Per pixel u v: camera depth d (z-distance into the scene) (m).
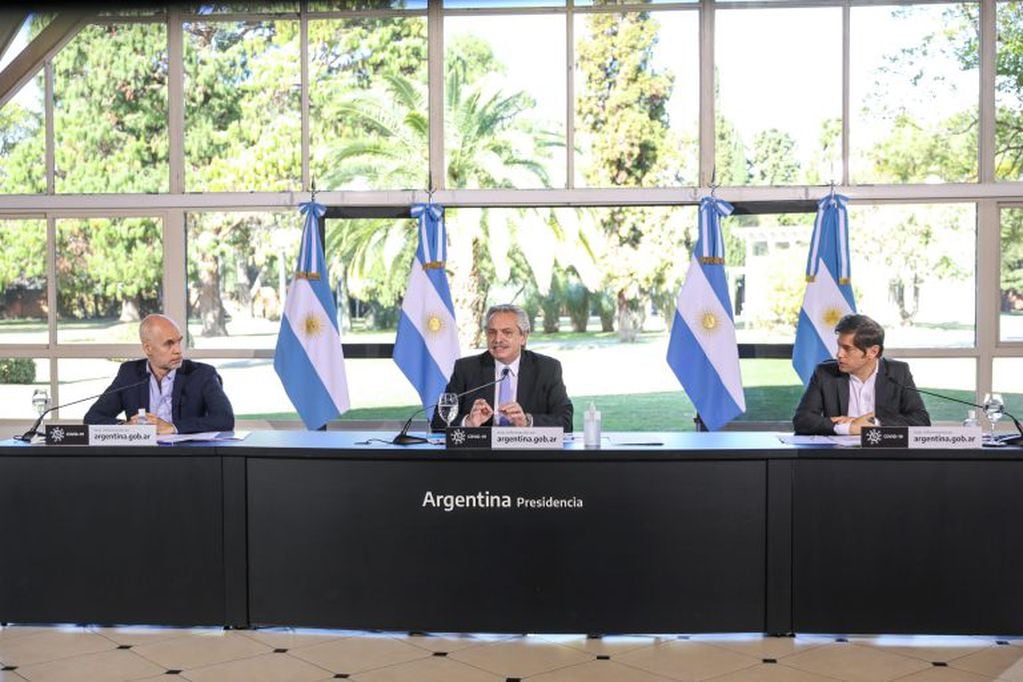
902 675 3.70
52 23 6.73
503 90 6.78
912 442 3.97
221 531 4.16
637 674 3.72
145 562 4.19
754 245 6.64
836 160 6.61
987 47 6.48
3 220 6.94
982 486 3.98
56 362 6.96
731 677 3.68
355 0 6.76
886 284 6.62
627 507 4.03
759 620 4.05
